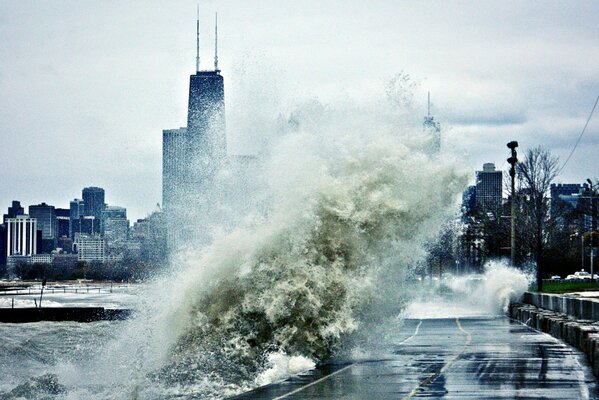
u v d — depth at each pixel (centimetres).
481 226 10081
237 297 2477
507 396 1753
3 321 7544
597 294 5841
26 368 3372
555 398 1717
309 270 2481
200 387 2172
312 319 2475
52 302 11438
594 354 2136
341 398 1770
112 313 7688
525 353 2688
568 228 12031
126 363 2645
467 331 3791
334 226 2528
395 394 1811
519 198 9438
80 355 3569
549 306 4541
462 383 1969
